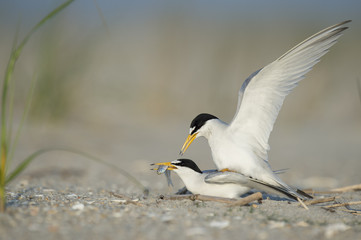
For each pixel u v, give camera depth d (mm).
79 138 13852
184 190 7328
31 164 10562
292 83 6539
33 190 7457
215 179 6328
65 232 4930
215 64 23406
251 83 6449
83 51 15531
